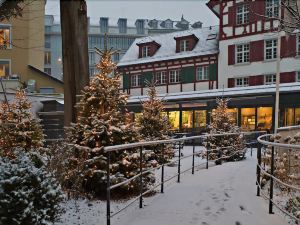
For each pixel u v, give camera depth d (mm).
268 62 31844
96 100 7602
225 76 34281
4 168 4332
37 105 17562
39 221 4281
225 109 15422
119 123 7527
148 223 5375
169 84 37250
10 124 11414
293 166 7898
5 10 9094
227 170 10555
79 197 7074
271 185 6023
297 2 7387
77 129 7586
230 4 34312
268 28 31109
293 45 30391
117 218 5883
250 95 24906
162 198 6938
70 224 5586
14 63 30391
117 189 7527
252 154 18031
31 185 4332
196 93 27969
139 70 39344
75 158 7246
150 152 7969
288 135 8977
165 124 12836
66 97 8492
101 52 7879
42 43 33375
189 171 10828
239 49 33812
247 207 6289
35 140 11352
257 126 24734
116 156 7324
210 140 14555
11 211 4102
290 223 5484
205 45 36625
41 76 31078
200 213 5887
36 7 31516
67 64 8516
